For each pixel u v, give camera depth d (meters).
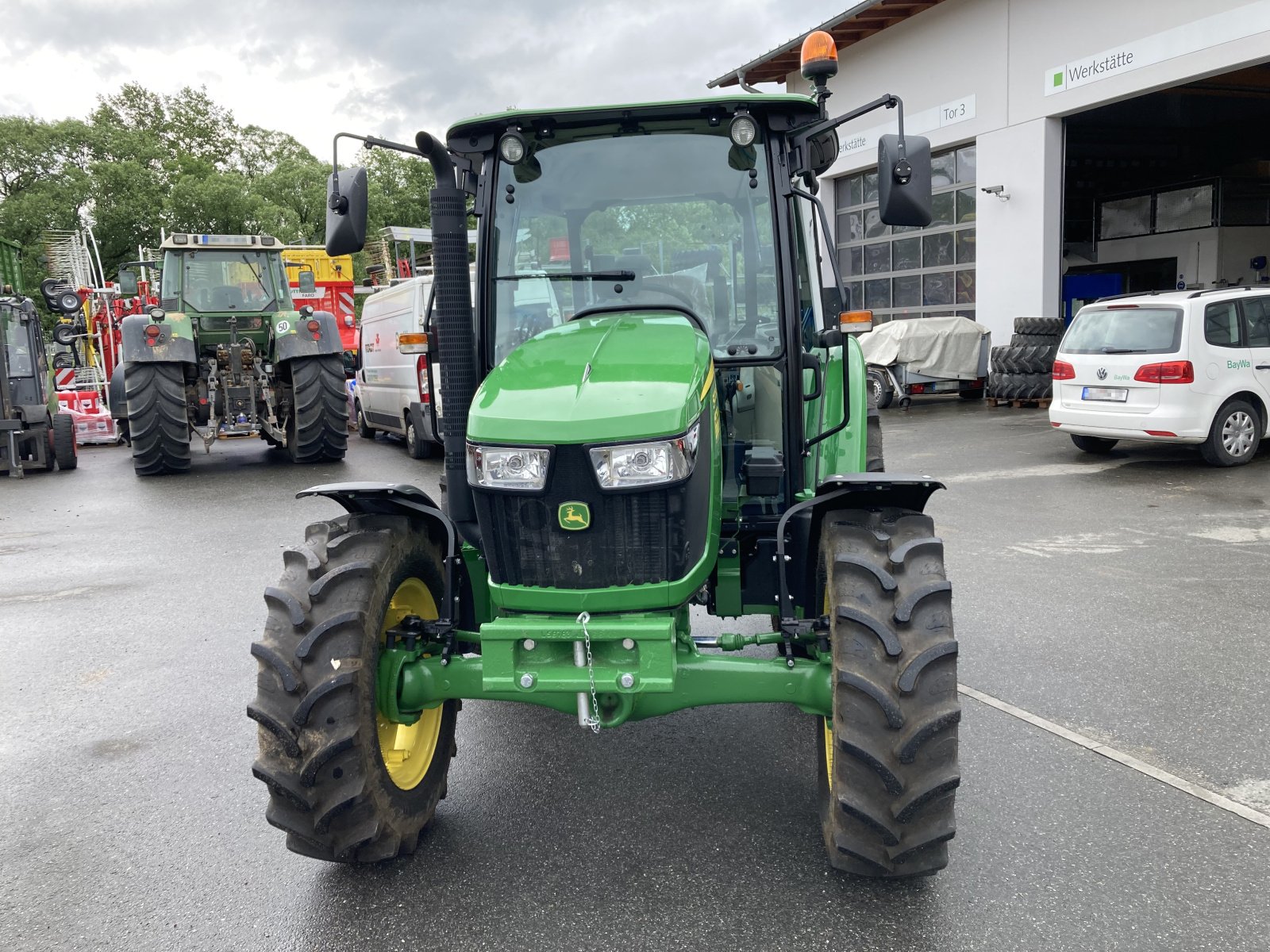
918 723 2.70
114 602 6.53
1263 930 2.71
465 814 3.55
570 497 2.84
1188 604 5.59
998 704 4.31
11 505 10.79
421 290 12.41
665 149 3.69
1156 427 9.56
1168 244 21.00
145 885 3.14
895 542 2.98
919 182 3.27
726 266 3.70
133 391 11.95
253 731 4.36
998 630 5.27
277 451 14.59
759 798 3.60
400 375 13.12
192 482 11.84
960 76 17.00
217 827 3.51
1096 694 4.38
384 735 3.19
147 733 4.36
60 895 3.09
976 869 3.04
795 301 3.64
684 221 3.70
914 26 17.83
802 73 3.88
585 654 2.82
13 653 5.54
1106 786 3.55
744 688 3.00
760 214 3.69
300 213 45.28
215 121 51.62
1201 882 2.94
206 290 13.56
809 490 3.87
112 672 5.17
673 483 2.82
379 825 3.00
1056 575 6.25
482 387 3.12
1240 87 17.70
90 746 4.24
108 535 8.84
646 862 3.17
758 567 3.64
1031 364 15.25
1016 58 15.88
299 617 2.94
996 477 9.68
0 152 39.81
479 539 3.53
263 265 13.83
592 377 3.00
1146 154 22.86
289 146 53.41
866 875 2.88
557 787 3.75
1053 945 2.66
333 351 12.41
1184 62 13.40
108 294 19.19
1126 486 8.97
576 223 3.72
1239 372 9.62
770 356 3.68
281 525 8.93
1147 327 9.70
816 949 2.69
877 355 16.17
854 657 2.78
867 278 20.33
